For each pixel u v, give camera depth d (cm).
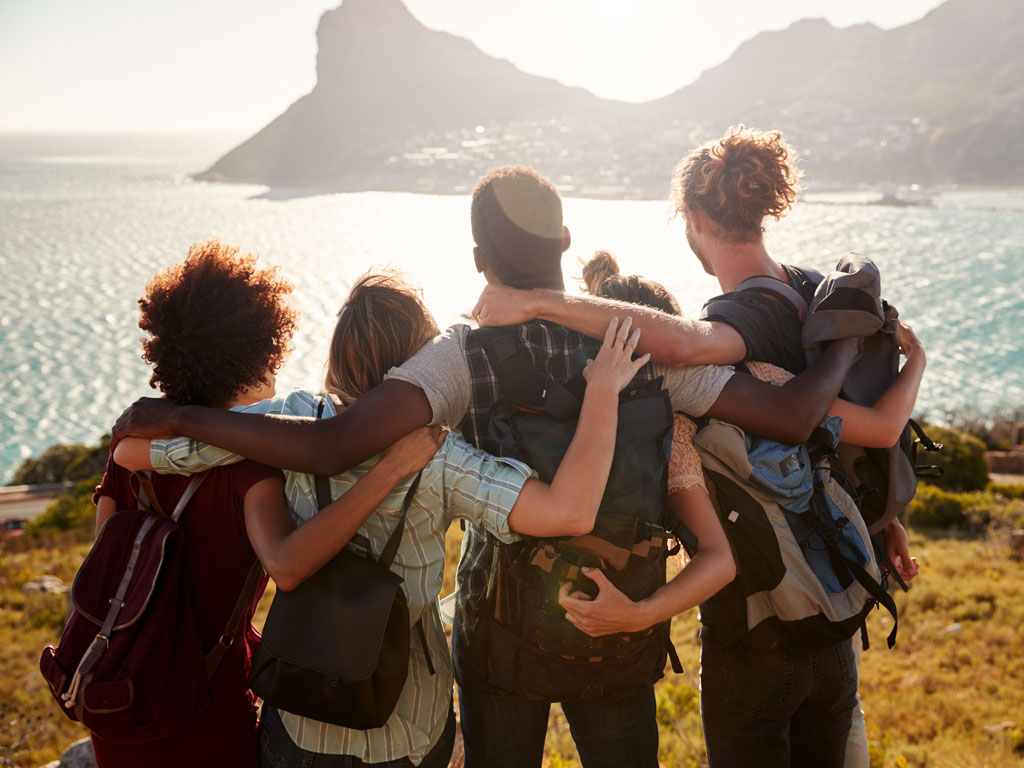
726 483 197
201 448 170
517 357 179
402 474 166
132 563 165
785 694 210
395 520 175
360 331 183
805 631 201
